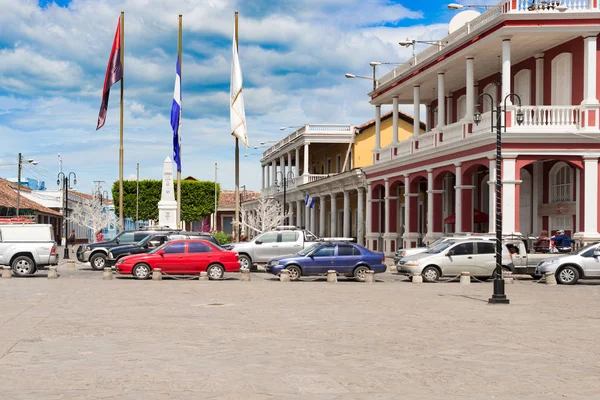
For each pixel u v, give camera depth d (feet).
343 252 96.37
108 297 68.08
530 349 38.14
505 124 90.79
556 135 99.35
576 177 105.60
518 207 100.22
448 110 145.69
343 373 31.37
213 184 327.67
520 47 108.99
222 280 95.20
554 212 111.75
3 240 98.48
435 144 122.52
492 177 101.71
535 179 116.98
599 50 100.83
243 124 121.70
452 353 36.78
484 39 105.81
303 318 51.70
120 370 31.83
